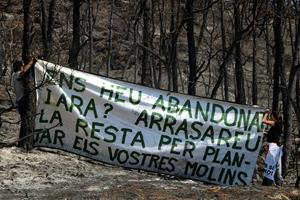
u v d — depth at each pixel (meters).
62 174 10.30
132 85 11.42
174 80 18.30
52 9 21.83
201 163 11.36
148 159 11.31
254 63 21.55
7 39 19.73
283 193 9.87
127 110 11.35
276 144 11.66
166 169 11.33
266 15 15.38
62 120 11.28
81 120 11.27
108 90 11.35
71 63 18.36
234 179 11.36
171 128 11.38
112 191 9.17
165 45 20.75
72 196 8.77
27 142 11.54
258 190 10.11
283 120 13.89
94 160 11.30
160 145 11.33
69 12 29.95
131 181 10.24
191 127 11.41
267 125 12.09
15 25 19.81
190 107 11.47
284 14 15.05
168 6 28.62
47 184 9.55
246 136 11.45
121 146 11.28
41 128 11.31
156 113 11.38
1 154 11.08
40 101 11.26
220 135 11.43
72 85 11.30
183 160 11.34
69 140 11.27
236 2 16.20
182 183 10.66
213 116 11.45
